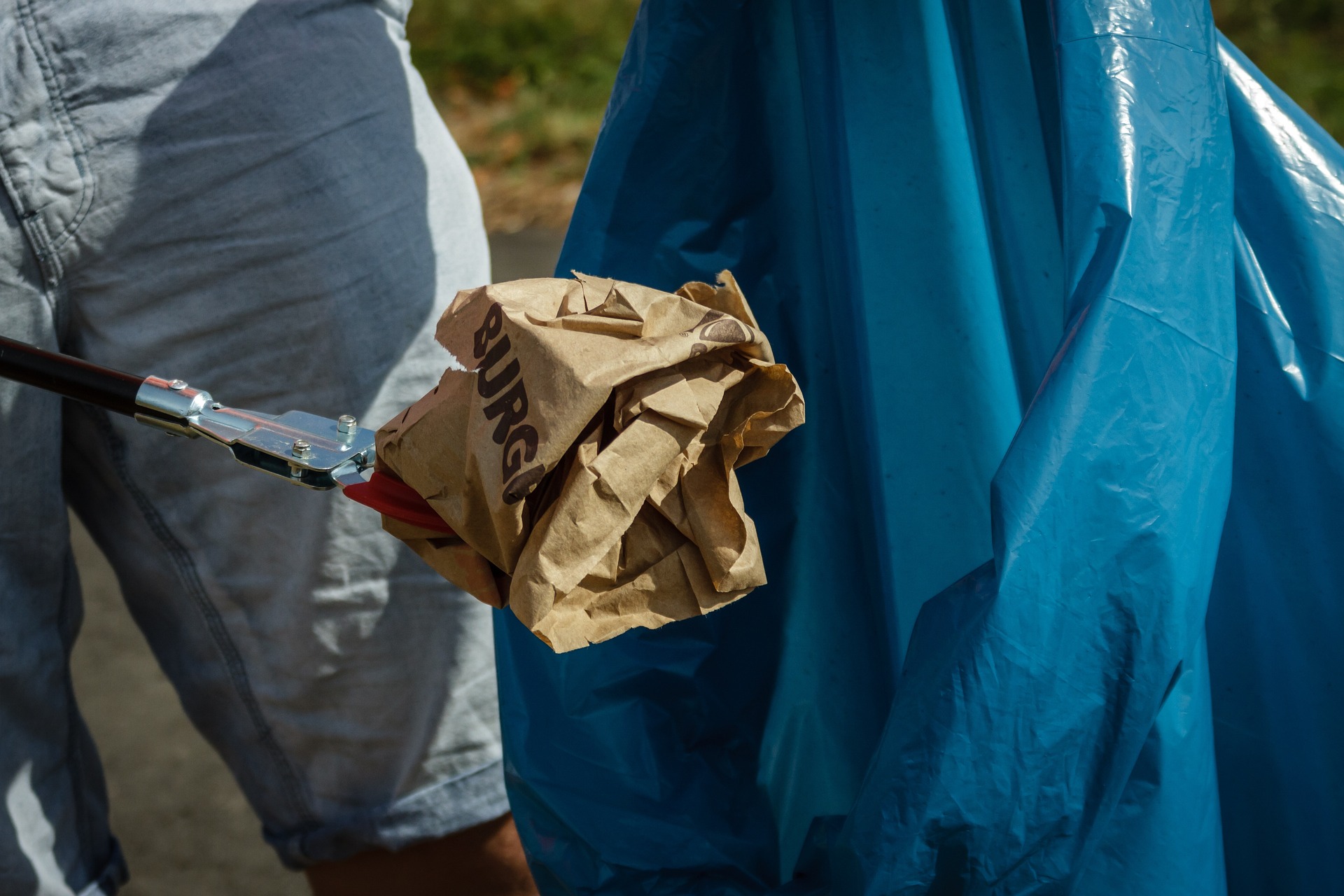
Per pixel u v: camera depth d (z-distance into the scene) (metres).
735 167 1.08
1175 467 0.84
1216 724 1.05
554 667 1.09
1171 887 0.88
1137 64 0.88
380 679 1.24
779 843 1.12
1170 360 0.85
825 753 1.12
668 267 1.08
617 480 0.71
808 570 1.11
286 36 1.09
